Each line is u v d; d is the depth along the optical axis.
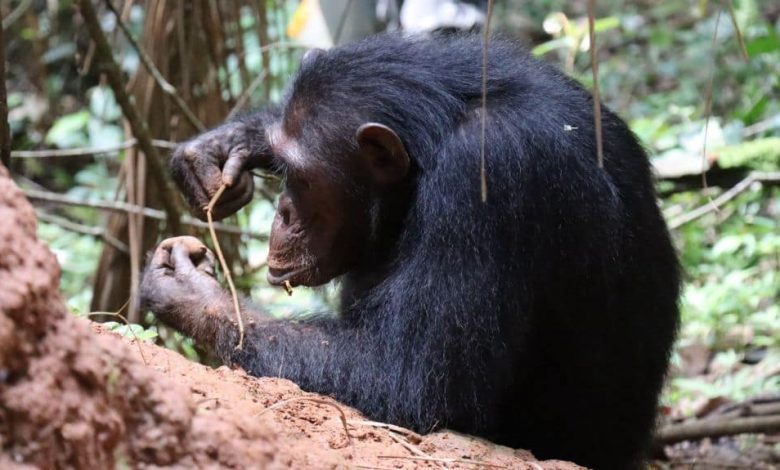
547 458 7.71
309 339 6.82
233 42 11.72
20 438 3.43
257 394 5.63
